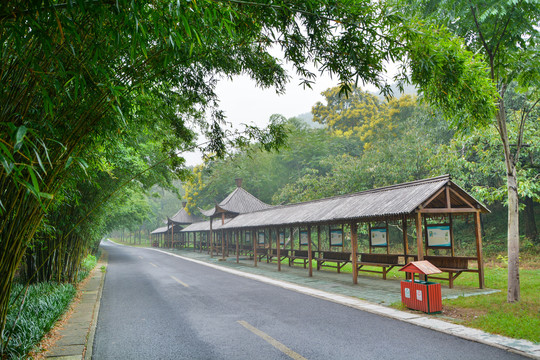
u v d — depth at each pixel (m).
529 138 13.48
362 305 7.99
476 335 5.35
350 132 40.06
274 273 15.43
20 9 2.15
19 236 3.78
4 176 3.22
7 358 4.39
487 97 5.31
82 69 3.21
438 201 10.89
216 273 16.14
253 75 6.06
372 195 12.31
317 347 5.04
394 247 23.45
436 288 6.90
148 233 82.94
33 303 6.93
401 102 30.47
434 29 4.39
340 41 3.76
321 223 13.07
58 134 3.57
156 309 8.14
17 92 2.93
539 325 5.55
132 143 10.46
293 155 38.50
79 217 10.80
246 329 6.15
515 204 7.59
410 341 5.21
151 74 4.71
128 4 2.32
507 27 7.43
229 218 27.61
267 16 3.61
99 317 7.39
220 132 6.85
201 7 2.63
